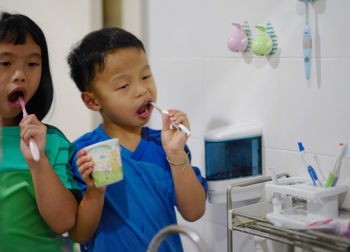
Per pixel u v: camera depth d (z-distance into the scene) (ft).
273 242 4.57
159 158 4.04
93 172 3.39
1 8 5.38
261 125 4.62
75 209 3.64
